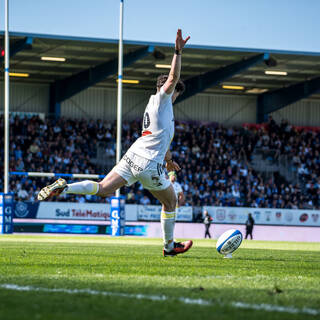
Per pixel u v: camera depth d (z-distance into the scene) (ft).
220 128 162.20
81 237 85.81
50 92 157.58
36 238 74.43
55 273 22.04
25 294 16.39
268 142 161.68
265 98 169.37
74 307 14.42
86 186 27.84
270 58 129.90
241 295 16.87
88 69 143.74
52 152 142.10
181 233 116.88
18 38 116.67
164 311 14.03
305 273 25.23
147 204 126.11
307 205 144.46
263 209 123.44
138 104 165.99
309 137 165.68
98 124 153.28
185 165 147.84
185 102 169.07
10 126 143.02
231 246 34.40
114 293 16.76
